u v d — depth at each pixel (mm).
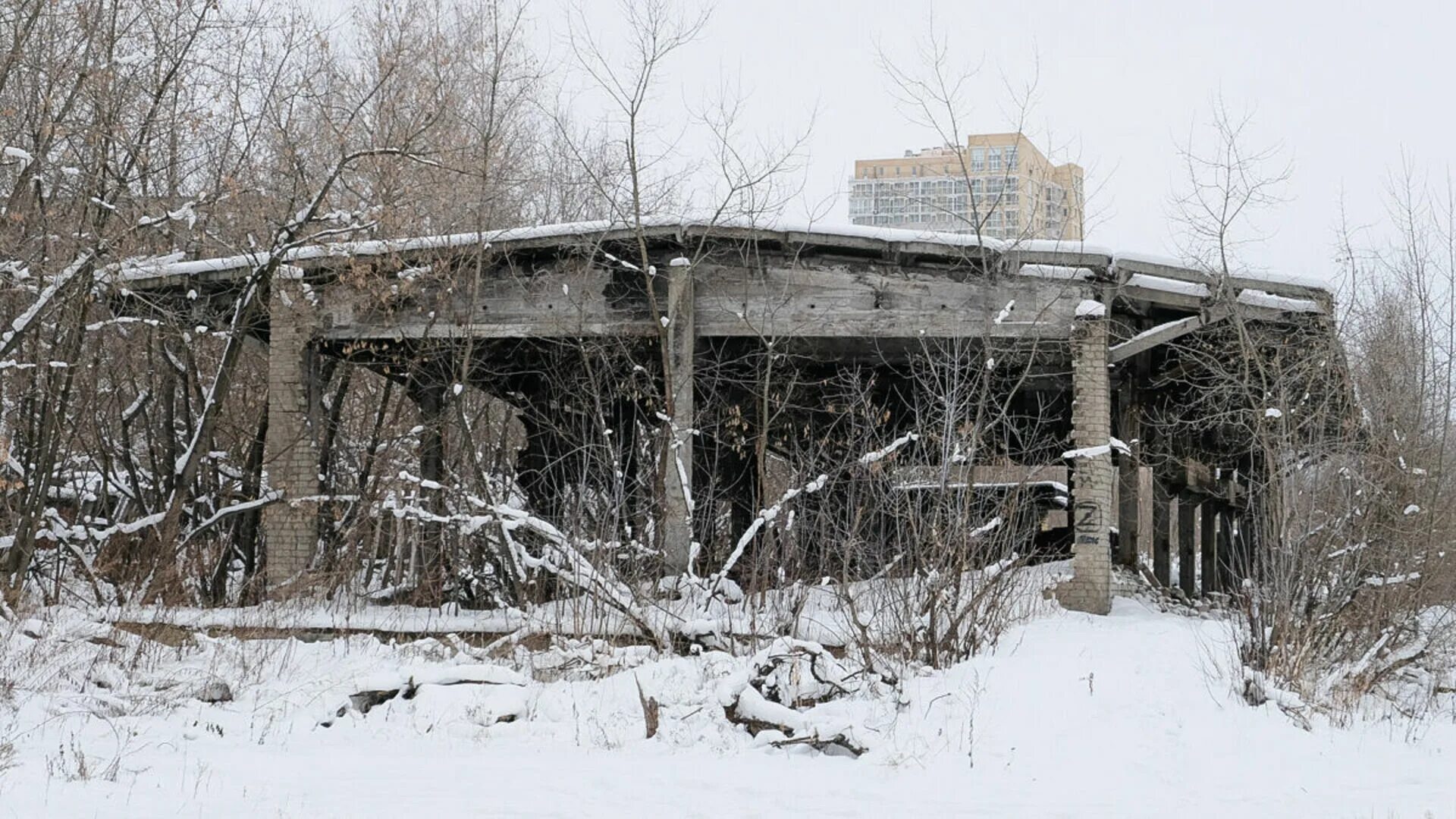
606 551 16234
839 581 17078
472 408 27938
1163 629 16266
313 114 25984
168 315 19406
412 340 19594
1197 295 18547
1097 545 17875
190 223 18750
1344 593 14539
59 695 12281
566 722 12117
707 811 8695
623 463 22469
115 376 24125
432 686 12688
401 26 25969
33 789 8625
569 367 21562
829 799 9180
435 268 18797
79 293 18484
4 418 21906
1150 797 9422
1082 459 17922
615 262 18688
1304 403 18469
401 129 22234
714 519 20594
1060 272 18109
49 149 18406
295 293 19281
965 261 18156
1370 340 20766
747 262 18375
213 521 19641
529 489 21953
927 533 14891
